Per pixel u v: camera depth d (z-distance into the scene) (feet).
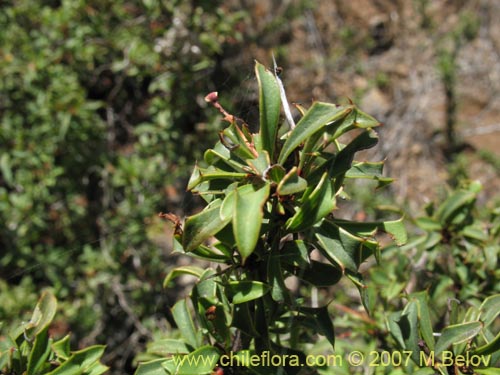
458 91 18.35
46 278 14.10
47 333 5.82
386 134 17.56
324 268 5.52
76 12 14.62
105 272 13.56
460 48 19.03
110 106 15.28
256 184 4.86
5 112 14.17
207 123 14.55
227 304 6.04
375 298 8.93
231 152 5.33
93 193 15.17
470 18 19.25
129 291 13.84
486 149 17.42
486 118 18.17
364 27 19.17
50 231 14.33
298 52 18.40
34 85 13.99
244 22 16.87
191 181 5.12
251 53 16.79
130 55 14.26
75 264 13.89
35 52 14.17
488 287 8.26
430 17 19.25
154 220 14.15
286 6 18.29
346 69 18.54
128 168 13.94
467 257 8.24
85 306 13.25
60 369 5.61
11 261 13.84
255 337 5.65
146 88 16.14
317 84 18.12
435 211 8.96
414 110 17.85
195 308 6.12
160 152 14.33
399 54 19.01
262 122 5.09
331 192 4.85
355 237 5.07
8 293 12.35
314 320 5.87
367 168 5.55
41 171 13.65
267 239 5.42
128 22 14.58
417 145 17.42
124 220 14.01
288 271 5.54
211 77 15.23
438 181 16.88
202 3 14.44
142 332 12.92
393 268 9.21
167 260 14.49
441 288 8.39
